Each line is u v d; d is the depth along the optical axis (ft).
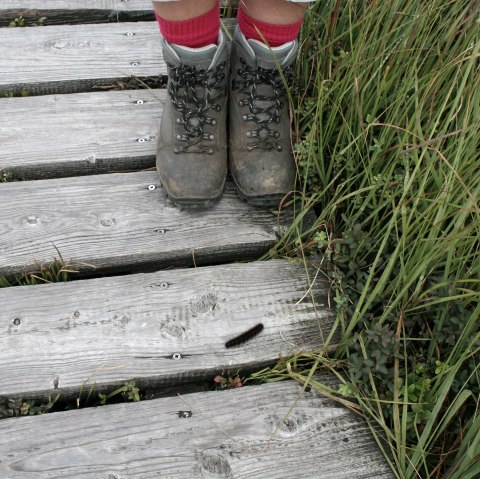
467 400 4.36
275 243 5.22
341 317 4.66
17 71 6.22
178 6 4.35
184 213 5.28
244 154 5.23
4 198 5.26
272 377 4.62
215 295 4.83
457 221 4.18
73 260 4.99
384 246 4.70
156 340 4.59
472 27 5.06
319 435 4.25
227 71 5.33
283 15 4.65
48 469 4.00
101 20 7.01
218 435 4.19
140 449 4.11
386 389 4.46
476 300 4.36
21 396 4.37
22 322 4.61
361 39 5.28
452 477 3.83
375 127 5.39
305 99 5.81
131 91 6.15
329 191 5.41
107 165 5.69
